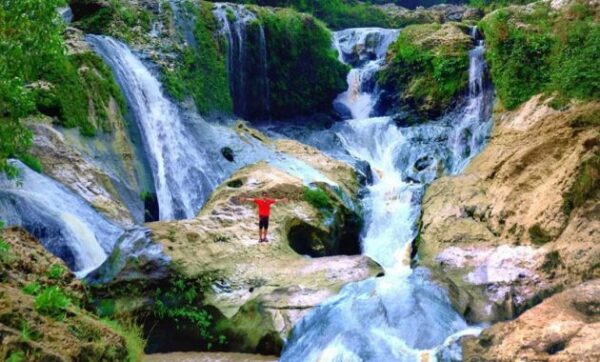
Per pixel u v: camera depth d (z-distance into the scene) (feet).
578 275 38.11
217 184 61.11
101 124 56.85
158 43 70.13
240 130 69.87
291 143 69.51
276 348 36.40
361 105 85.76
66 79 55.06
